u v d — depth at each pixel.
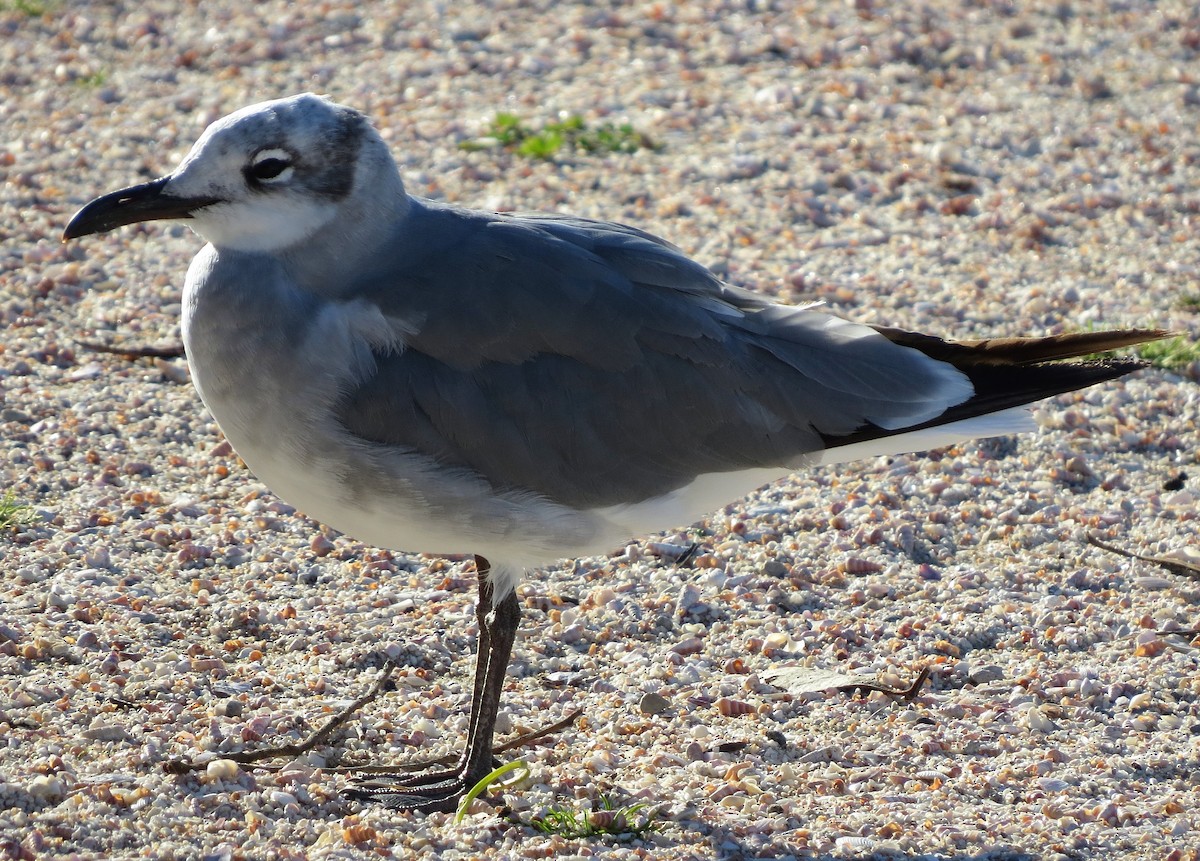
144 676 10.48
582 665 11.18
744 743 10.11
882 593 12.05
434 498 9.62
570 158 19.27
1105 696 10.73
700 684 10.91
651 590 12.11
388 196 9.88
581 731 10.35
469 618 11.66
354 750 10.05
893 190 18.75
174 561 12.06
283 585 11.91
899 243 17.53
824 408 10.15
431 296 9.67
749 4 23.69
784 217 18.00
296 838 8.86
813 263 16.97
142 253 17.19
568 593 12.08
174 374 14.91
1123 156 19.58
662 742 10.16
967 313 15.93
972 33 22.83
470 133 19.72
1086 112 20.64
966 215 18.23
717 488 10.34
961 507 13.23
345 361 9.52
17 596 11.35
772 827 9.09
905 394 10.22
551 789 9.56
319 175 9.60
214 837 8.71
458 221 10.07
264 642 11.16
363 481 9.62
